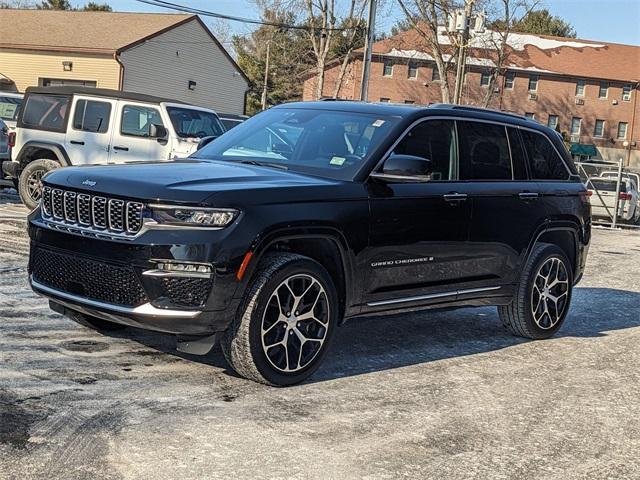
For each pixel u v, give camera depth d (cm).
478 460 426
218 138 659
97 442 404
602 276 1177
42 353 545
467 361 632
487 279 659
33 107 1325
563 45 7019
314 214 516
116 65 3775
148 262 467
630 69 6925
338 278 548
